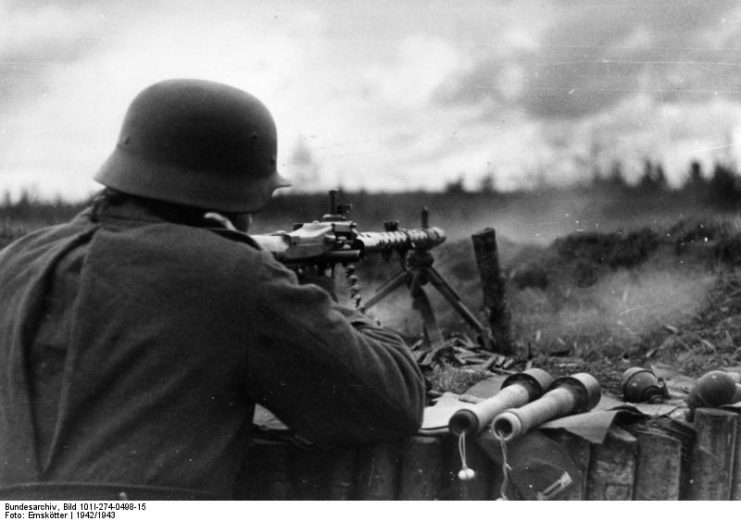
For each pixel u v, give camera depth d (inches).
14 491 66.1
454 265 251.8
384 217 271.1
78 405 67.3
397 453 87.4
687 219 239.0
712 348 184.2
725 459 91.6
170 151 74.5
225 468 70.6
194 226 75.3
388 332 83.7
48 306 70.5
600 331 203.0
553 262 234.2
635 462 89.2
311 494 88.4
